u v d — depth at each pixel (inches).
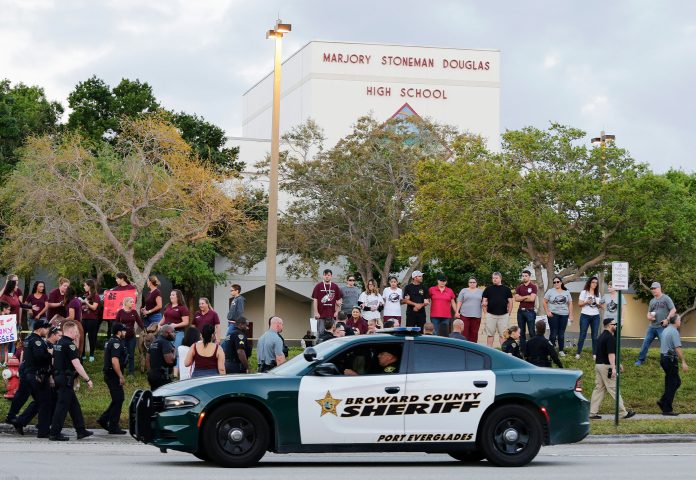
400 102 2847.0
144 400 521.3
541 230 1434.5
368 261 2133.4
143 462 532.4
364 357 530.3
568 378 544.1
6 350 962.1
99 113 2329.0
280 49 1023.0
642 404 984.9
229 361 778.2
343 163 2111.2
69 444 666.8
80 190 1343.5
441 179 1679.4
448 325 1005.2
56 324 832.3
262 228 2130.9
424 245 1756.9
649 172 1486.2
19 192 1628.9
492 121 2901.1
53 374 702.5
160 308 1002.1
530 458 533.0
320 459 582.2
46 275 2354.8
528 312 1022.4
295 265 2229.3
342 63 2817.4
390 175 2062.0
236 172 1642.5
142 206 1327.5
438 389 529.0
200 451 520.7
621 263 821.9
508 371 538.9
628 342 2144.4
